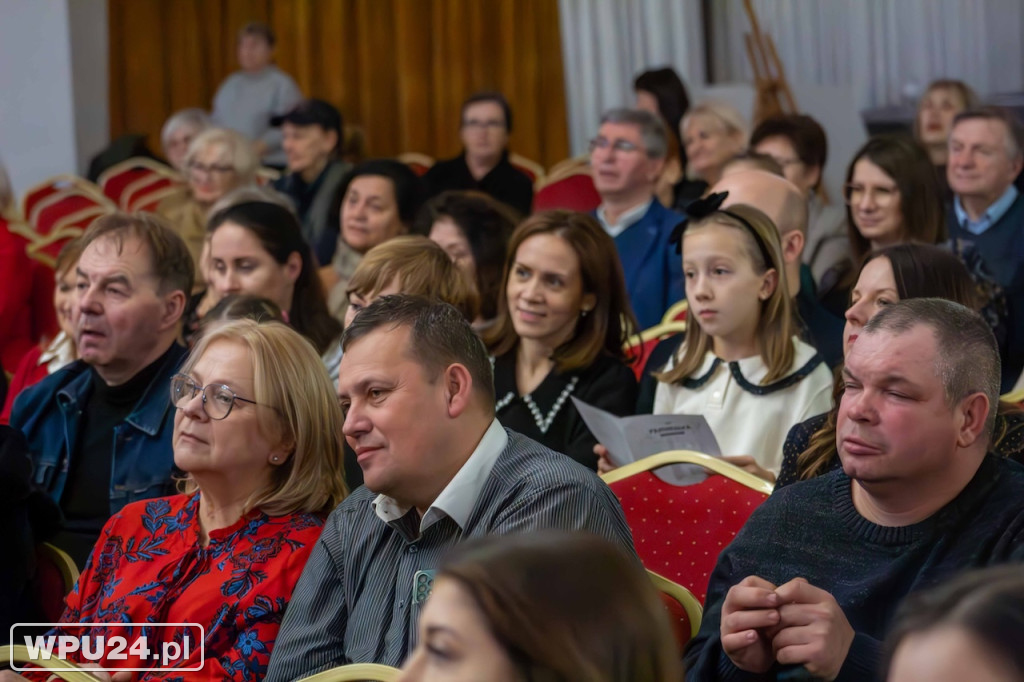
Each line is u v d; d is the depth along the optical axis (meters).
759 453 3.66
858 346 2.31
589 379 4.04
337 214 7.62
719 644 2.30
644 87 8.59
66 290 4.77
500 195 8.69
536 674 1.18
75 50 11.45
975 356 2.26
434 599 1.23
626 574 1.26
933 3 10.91
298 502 2.85
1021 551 2.16
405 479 2.41
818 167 6.19
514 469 2.48
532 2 11.68
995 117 5.65
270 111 11.05
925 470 2.26
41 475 3.73
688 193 7.36
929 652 1.05
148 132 11.81
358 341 2.44
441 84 11.93
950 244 5.17
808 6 10.93
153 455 3.60
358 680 2.16
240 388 2.82
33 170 11.27
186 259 3.85
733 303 3.71
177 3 11.80
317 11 11.93
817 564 2.39
